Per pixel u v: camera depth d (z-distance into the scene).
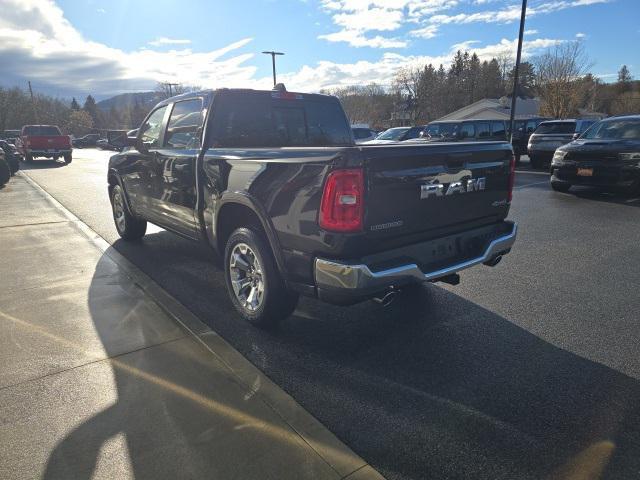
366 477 2.23
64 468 2.26
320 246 3.07
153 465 2.28
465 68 95.12
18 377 3.05
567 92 44.72
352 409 2.77
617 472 2.27
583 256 5.83
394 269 3.04
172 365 3.20
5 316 3.99
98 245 6.38
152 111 5.56
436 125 18.42
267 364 3.28
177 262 5.64
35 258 5.73
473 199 3.70
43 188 12.56
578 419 2.67
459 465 2.32
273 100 4.74
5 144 16.52
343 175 2.90
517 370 3.19
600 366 3.24
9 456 2.34
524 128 20.52
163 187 5.07
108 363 3.22
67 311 4.09
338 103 5.31
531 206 9.29
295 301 3.72
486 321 3.98
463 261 3.55
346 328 3.86
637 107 67.94
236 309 4.06
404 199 3.16
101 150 44.75
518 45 19.00
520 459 2.36
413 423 2.64
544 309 4.22
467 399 2.87
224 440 2.46
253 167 3.57
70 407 2.73
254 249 3.64
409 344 3.58
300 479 2.21
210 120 4.36
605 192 10.93
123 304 4.25
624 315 4.08
